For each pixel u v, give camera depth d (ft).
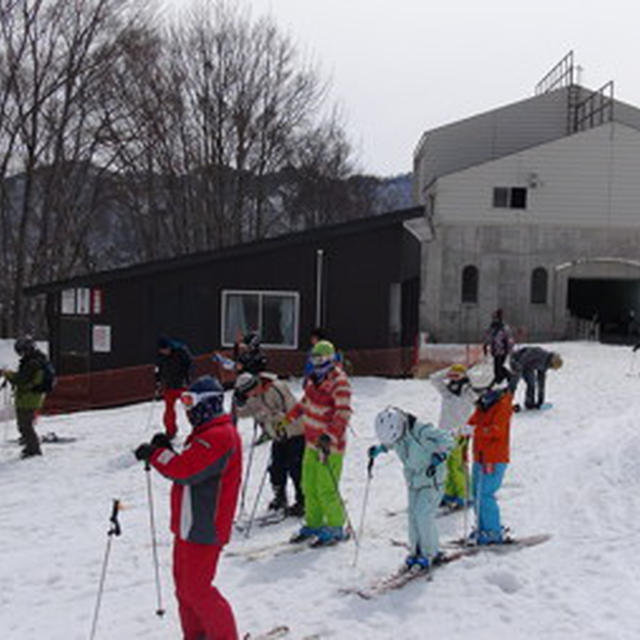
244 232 127.13
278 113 126.62
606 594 19.61
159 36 113.70
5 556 24.90
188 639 16.53
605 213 113.39
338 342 65.21
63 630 18.90
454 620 18.54
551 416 47.29
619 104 130.21
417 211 64.34
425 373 68.85
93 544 25.73
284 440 27.14
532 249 113.91
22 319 97.81
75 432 46.60
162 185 121.08
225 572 22.22
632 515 25.71
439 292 114.21
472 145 131.75
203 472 15.44
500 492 29.68
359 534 23.63
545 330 114.32
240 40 119.03
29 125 99.60
